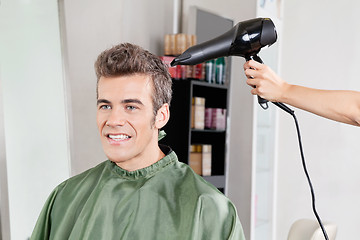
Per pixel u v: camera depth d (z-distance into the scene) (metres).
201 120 2.54
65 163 1.96
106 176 1.00
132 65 0.90
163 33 2.76
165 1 2.76
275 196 3.34
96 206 0.97
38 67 1.81
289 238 1.54
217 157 2.78
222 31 2.82
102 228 0.95
